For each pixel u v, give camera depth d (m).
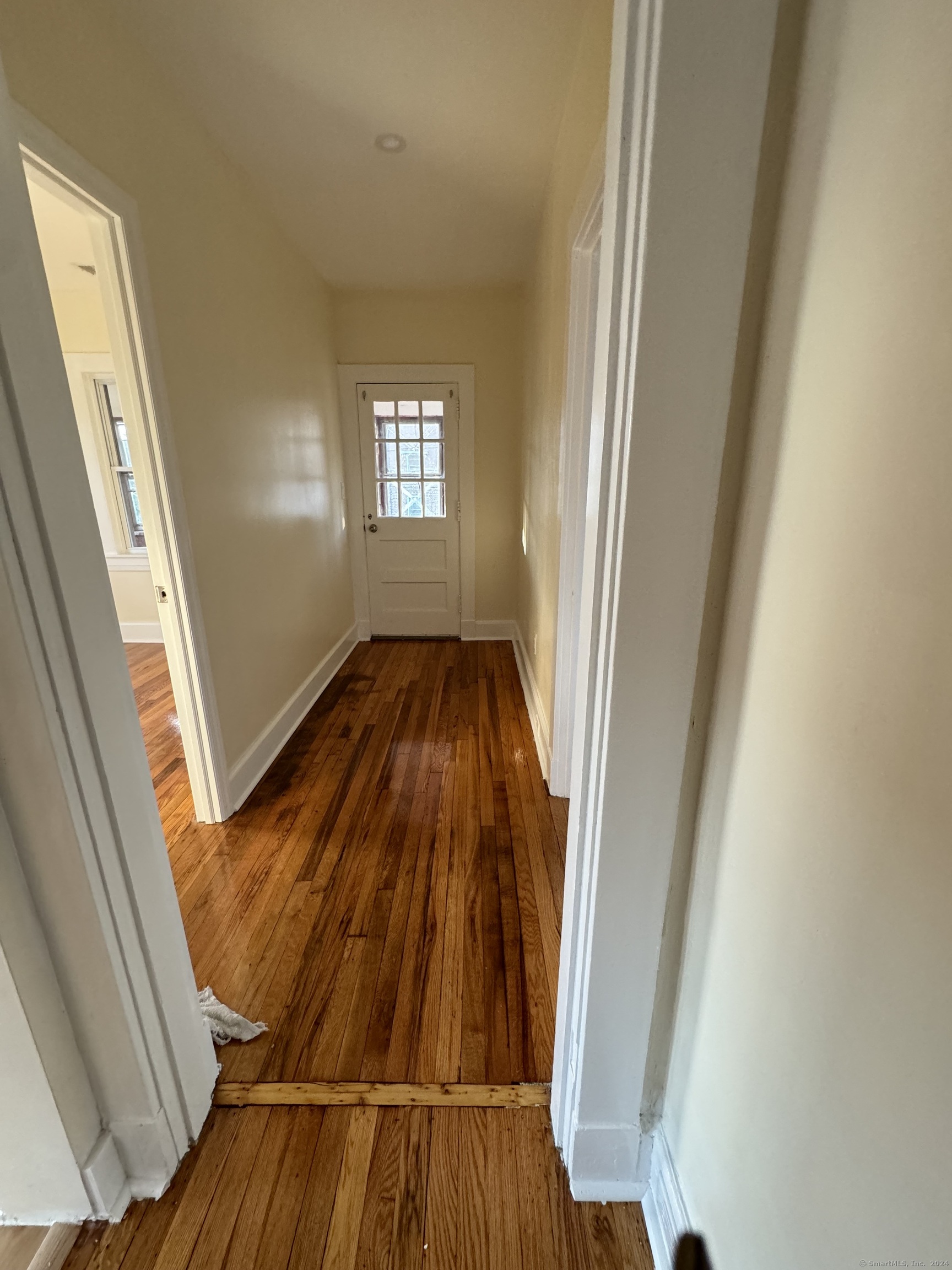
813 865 0.58
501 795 2.36
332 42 1.59
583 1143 1.03
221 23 1.52
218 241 2.12
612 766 0.81
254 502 2.47
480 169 2.27
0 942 0.85
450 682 3.62
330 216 2.68
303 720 3.09
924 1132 0.44
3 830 0.84
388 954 1.58
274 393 2.70
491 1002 1.43
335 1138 1.15
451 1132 1.15
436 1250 0.98
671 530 0.71
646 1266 0.96
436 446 4.14
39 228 2.55
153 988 1.03
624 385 0.68
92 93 1.42
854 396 0.50
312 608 3.34
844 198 0.51
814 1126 0.58
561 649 2.16
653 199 0.61
